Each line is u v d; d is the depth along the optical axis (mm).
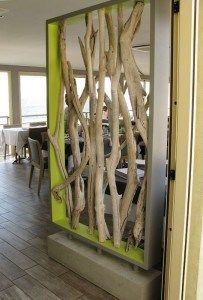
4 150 6918
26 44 5465
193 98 1393
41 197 4246
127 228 2514
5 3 3174
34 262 2543
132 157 2035
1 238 2986
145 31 4199
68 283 2258
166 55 1823
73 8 3344
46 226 3277
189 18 1342
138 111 1902
